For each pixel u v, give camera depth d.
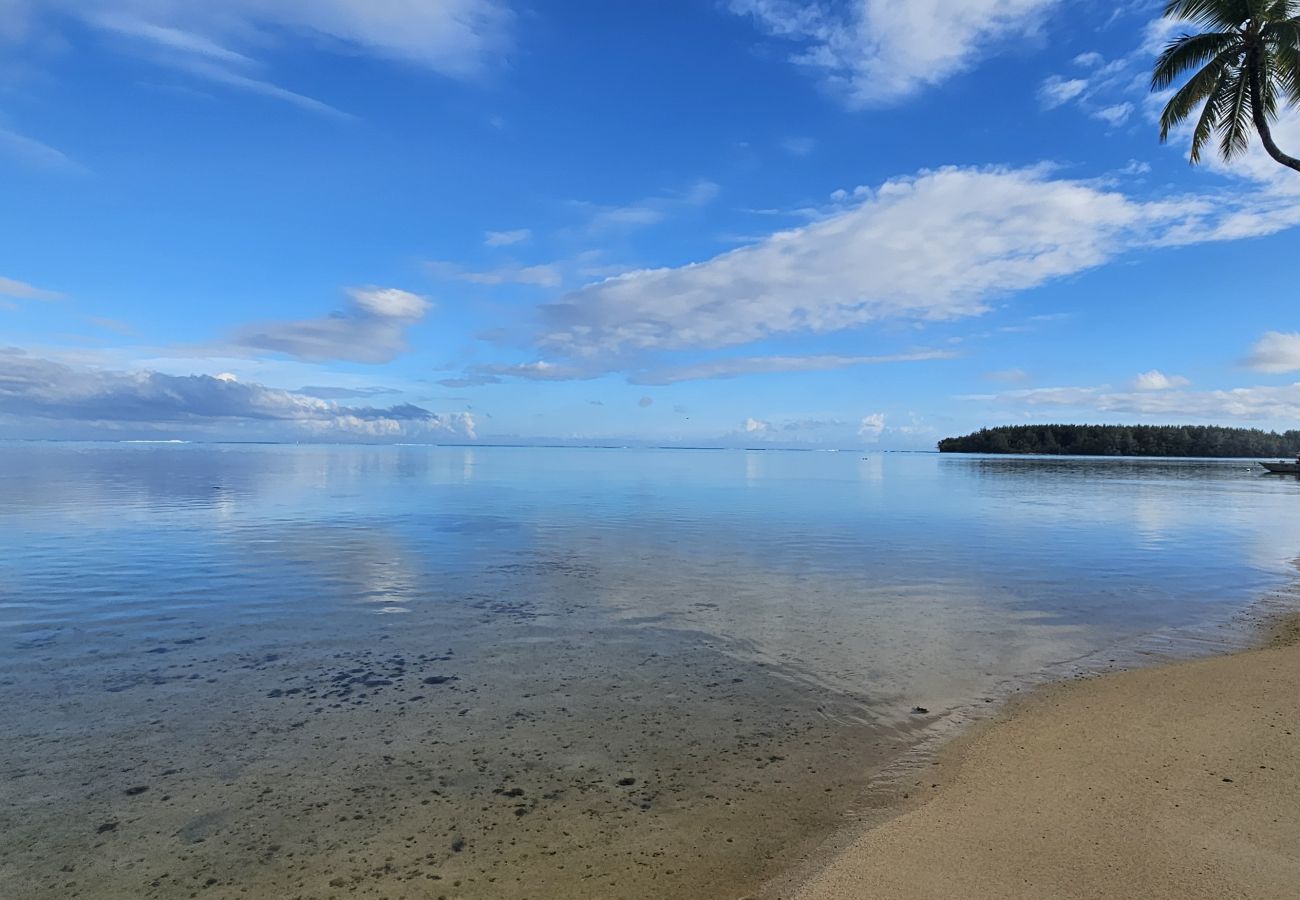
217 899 3.57
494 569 13.12
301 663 7.42
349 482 40.41
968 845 3.84
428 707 6.17
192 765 5.02
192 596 10.62
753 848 4.04
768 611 9.94
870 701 6.46
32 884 3.66
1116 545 17.23
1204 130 15.91
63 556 14.26
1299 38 13.59
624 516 23.28
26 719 5.83
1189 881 3.40
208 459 77.19
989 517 24.03
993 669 7.43
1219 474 64.50
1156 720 5.70
